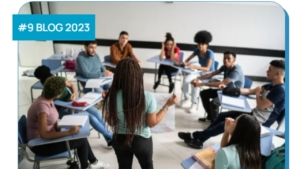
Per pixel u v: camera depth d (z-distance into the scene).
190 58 3.63
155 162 2.24
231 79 2.65
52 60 3.50
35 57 4.79
